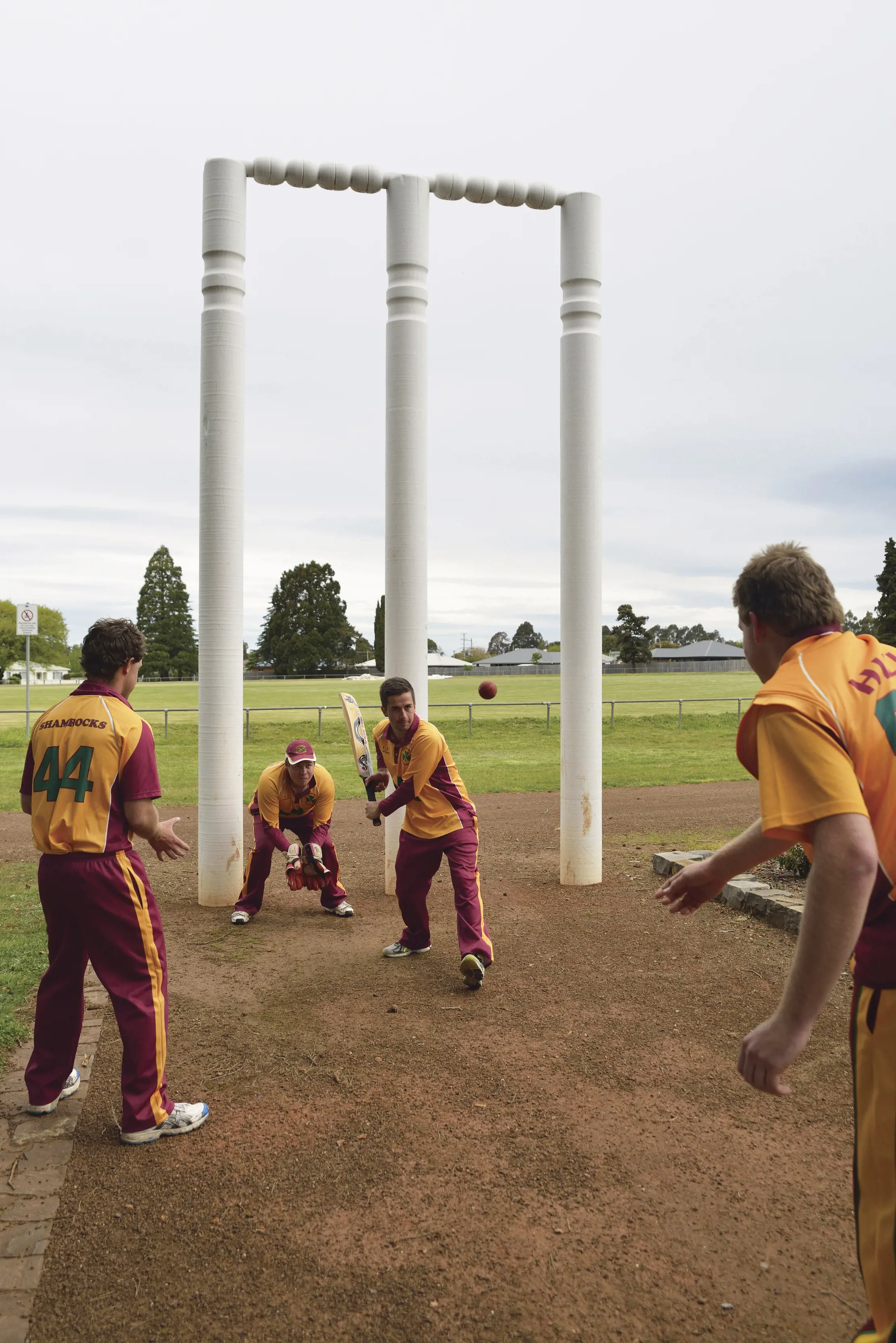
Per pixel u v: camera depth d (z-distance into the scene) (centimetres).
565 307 735
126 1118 347
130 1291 264
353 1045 443
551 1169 330
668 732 2211
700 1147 346
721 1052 433
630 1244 286
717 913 669
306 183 704
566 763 761
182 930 648
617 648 9369
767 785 198
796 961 189
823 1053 431
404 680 541
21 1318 252
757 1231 293
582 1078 405
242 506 700
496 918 667
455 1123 365
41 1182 321
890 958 192
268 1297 262
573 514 742
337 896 696
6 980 520
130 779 344
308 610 9481
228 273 683
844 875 182
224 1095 390
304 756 647
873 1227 192
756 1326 250
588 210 730
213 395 686
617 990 518
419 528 732
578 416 734
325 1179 324
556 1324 251
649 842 943
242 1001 505
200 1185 320
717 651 10506
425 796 556
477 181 724
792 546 235
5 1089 392
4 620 11269
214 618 699
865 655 213
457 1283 268
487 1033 457
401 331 723
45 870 345
